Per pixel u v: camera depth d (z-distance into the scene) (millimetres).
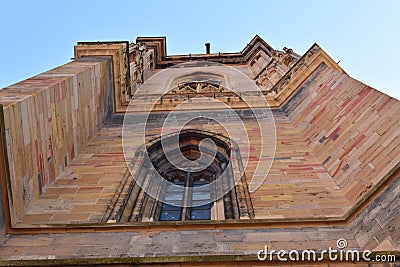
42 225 8773
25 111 10156
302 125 15367
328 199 9906
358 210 8461
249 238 8062
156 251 7660
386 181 8375
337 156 11812
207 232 8398
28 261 7219
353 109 13008
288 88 19062
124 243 8070
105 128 16750
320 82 17203
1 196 8672
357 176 10211
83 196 10586
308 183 10898
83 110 14797
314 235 8125
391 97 11609
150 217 10484
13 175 9242
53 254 7770
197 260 7047
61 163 12312
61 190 10977
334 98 14820
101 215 9578
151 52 37531
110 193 10758
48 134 11539
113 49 18891
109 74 18422
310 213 9281
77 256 7641
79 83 14531
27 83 12289
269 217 9164
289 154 13117
